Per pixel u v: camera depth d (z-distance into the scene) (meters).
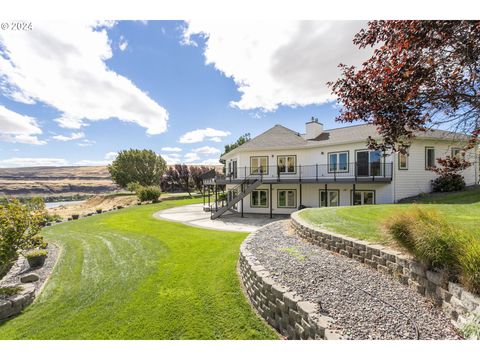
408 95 3.20
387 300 3.35
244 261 5.37
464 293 2.74
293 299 3.33
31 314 4.53
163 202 28.53
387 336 2.65
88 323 4.17
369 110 3.82
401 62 3.21
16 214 6.20
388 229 4.11
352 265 4.68
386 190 13.80
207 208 20.11
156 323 4.05
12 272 6.81
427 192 14.23
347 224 6.67
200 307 4.47
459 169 4.37
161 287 5.36
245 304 4.52
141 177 47.09
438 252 3.15
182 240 9.62
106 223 14.41
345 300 3.36
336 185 16.09
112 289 5.42
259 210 18.52
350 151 15.27
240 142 41.50
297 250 5.79
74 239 10.52
